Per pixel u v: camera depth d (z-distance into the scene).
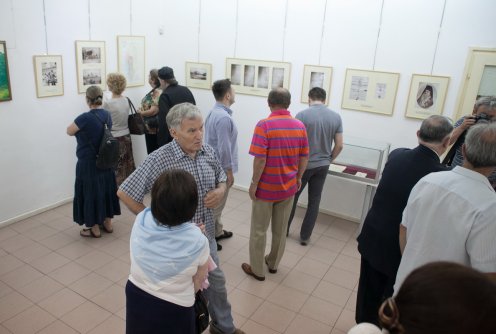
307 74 4.04
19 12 3.35
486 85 3.24
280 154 2.59
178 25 4.73
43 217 3.79
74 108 4.01
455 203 1.43
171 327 1.44
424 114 3.55
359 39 3.71
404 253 1.64
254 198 2.73
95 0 3.99
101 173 3.33
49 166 3.88
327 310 2.65
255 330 2.42
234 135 2.97
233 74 4.50
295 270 3.13
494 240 1.33
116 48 4.34
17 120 3.51
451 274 0.56
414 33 3.46
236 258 3.26
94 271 2.96
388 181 1.95
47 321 2.40
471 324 0.51
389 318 0.60
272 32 4.15
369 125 3.85
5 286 2.72
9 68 3.35
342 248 3.54
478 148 1.38
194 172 1.85
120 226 3.71
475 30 3.21
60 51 3.76
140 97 4.82
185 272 1.39
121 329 2.36
